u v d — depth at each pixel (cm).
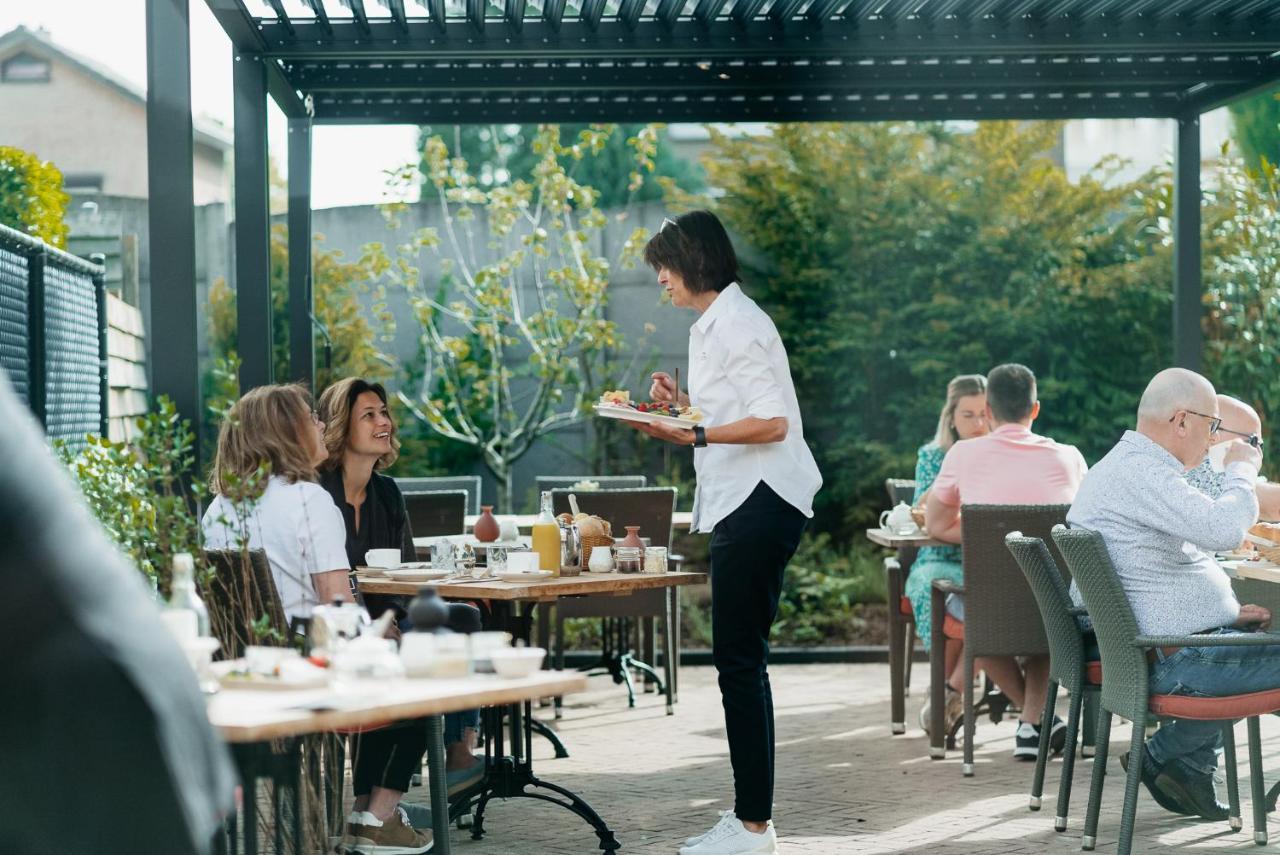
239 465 398
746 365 417
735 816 421
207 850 168
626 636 791
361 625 313
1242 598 520
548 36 586
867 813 493
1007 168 1017
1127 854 404
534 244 1023
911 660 746
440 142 1056
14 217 842
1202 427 428
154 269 491
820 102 724
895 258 1018
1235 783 463
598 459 1018
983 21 601
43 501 158
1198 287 742
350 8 559
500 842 458
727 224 1027
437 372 1030
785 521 418
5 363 548
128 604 165
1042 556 454
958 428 647
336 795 337
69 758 158
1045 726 489
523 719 514
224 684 269
